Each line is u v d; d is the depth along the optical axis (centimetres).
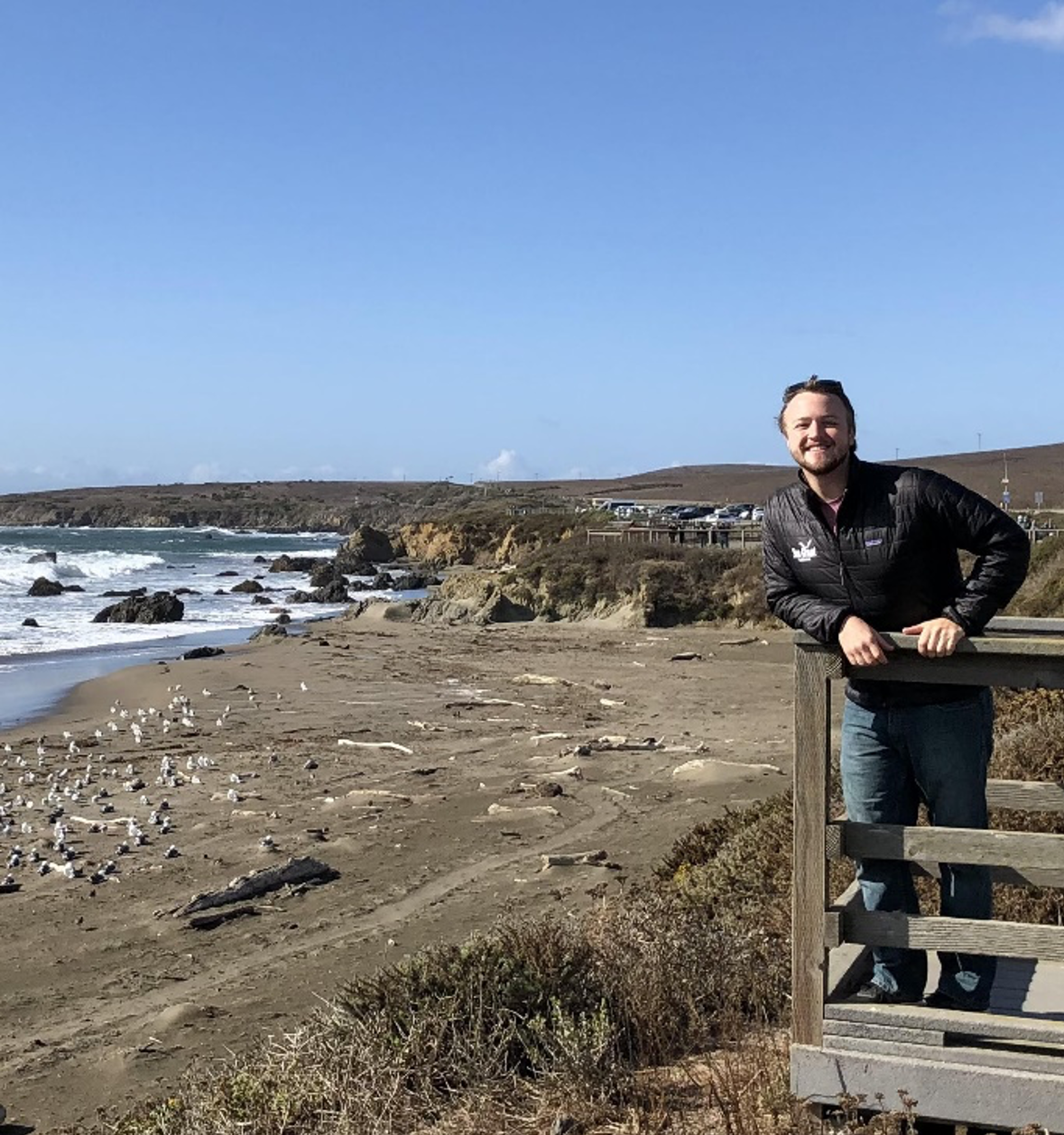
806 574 425
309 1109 533
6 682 2866
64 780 1692
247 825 1400
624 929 659
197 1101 575
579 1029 555
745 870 829
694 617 3966
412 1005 600
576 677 2831
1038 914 621
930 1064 404
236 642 3881
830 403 414
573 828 1341
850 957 466
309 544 12638
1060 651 383
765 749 1819
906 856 411
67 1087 745
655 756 1778
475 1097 525
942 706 423
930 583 414
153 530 17275
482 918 1027
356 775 1689
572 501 14162
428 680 2798
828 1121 422
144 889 1162
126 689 2683
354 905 1091
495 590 4366
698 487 15912
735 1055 545
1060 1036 392
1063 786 471
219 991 900
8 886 1168
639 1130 469
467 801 1488
